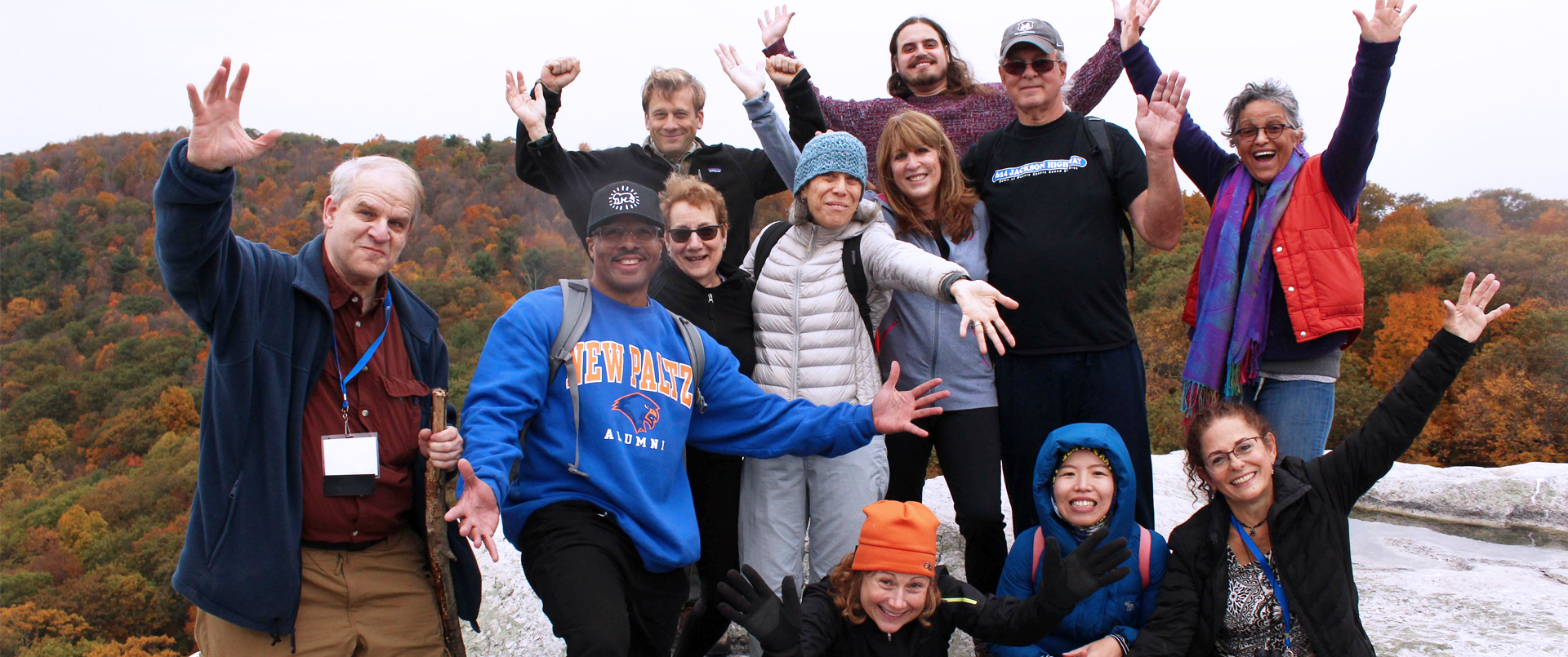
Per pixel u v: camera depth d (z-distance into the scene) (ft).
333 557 7.55
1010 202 10.34
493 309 297.33
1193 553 8.68
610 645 6.71
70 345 292.61
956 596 8.39
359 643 7.55
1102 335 9.88
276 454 7.09
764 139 12.21
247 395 7.07
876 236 9.58
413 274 334.03
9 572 152.35
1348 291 9.61
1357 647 8.02
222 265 6.83
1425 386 8.08
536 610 12.60
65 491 205.77
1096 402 9.89
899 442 10.56
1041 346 9.95
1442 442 127.85
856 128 13.16
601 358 7.78
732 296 9.94
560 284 8.16
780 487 9.43
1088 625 9.14
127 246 377.91
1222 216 10.67
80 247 380.99
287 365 7.26
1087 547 7.68
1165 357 151.23
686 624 9.62
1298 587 8.20
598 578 7.07
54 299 340.59
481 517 6.72
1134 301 176.14
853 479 9.30
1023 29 10.28
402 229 7.67
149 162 469.16
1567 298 144.77
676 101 12.71
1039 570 9.16
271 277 7.34
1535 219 209.97
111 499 180.45
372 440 7.57
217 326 6.97
